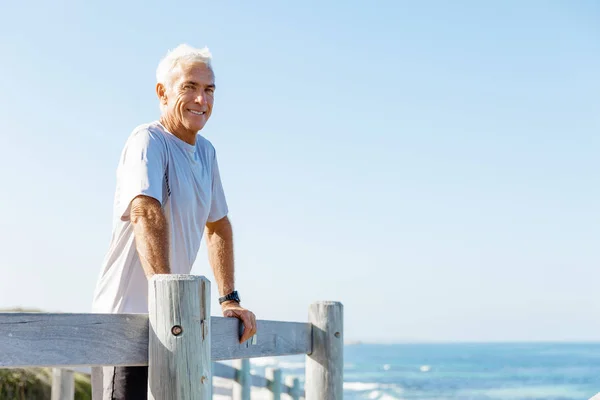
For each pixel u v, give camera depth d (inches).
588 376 2306.8
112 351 94.9
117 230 123.4
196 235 131.7
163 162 125.0
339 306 164.2
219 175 143.9
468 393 1936.5
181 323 97.6
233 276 144.3
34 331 86.5
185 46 132.4
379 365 2903.5
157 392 97.0
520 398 1834.4
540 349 4276.6
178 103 128.1
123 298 121.4
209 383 101.4
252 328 125.8
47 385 330.3
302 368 2484.0
